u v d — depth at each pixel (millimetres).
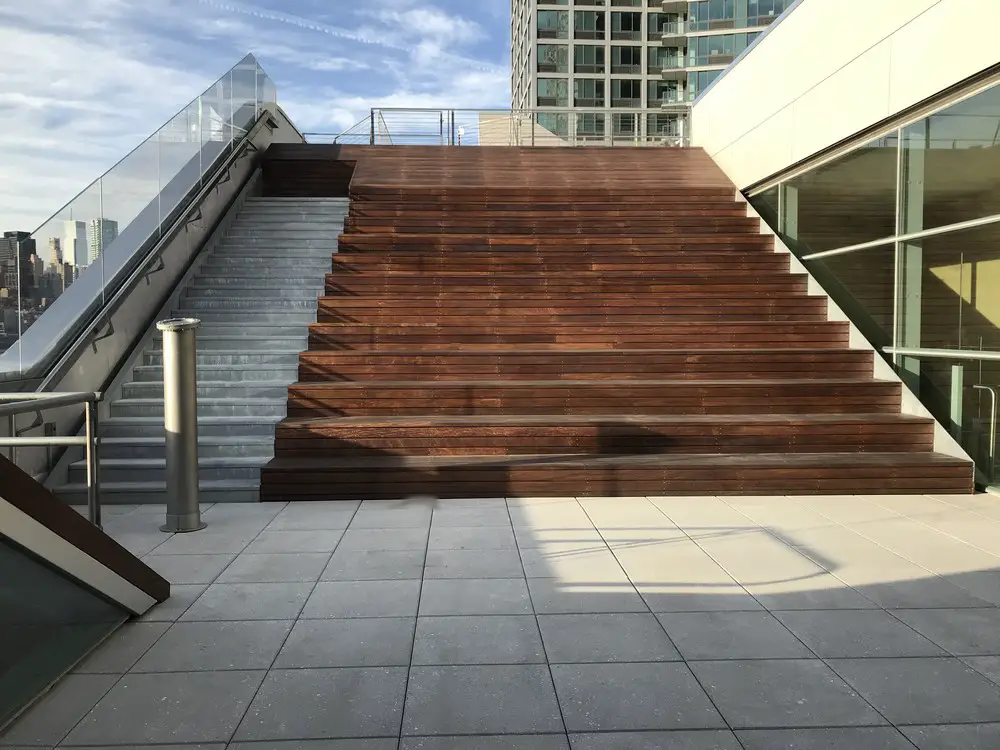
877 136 7762
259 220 10625
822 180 9008
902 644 3291
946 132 6621
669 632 3416
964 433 6391
